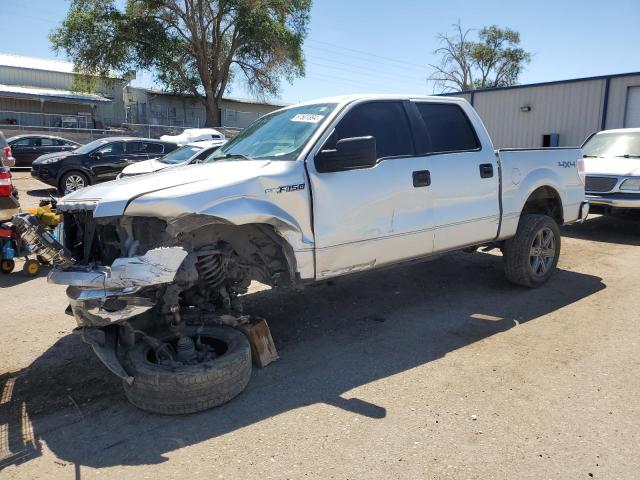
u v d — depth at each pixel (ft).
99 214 11.05
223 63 129.70
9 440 10.59
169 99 141.49
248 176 12.48
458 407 11.40
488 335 15.46
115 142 53.52
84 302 10.77
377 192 14.57
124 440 10.44
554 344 14.73
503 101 66.49
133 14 116.67
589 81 57.57
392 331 15.90
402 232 15.25
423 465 9.43
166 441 10.35
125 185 12.06
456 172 16.56
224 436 10.46
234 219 11.94
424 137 16.21
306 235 13.32
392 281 21.04
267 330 13.84
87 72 119.65
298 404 11.67
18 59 137.49
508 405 11.46
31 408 11.81
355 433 10.48
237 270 13.62
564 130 60.49
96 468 9.59
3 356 14.58
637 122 54.44
